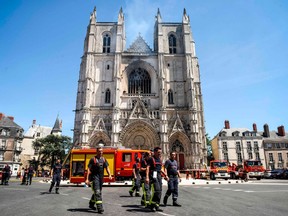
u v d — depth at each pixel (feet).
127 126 176.86
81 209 32.55
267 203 39.24
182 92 199.72
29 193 55.11
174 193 36.55
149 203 32.63
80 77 203.31
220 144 244.42
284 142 244.83
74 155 86.12
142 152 90.84
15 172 235.40
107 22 220.43
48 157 249.96
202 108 194.39
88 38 215.92
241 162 237.86
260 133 264.11
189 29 218.59
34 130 324.39
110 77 201.16
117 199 45.21
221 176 129.70
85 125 176.04
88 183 30.99
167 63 207.92
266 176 165.17
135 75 208.23
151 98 193.67
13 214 28.73
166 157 168.76
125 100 193.26
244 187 73.67
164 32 221.46
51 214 28.71
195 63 208.54
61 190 65.10
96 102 193.26
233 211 31.73
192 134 176.45
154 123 182.09
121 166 88.33
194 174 154.71
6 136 238.89
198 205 37.06
